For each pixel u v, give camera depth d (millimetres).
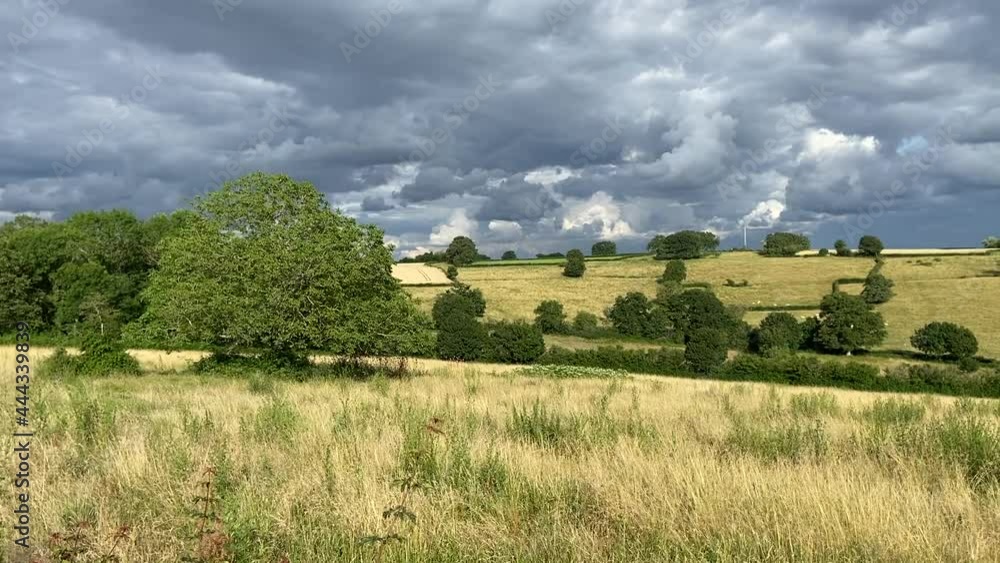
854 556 4887
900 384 48188
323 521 5680
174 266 28344
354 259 28469
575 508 6230
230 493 5754
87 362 23188
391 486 6414
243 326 25734
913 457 7801
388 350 28828
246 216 28156
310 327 26281
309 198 28984
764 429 9648
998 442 7930
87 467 7340
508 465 7129
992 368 58219
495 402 15039
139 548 5180
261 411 10172
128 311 57688
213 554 4750
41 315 55406
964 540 5133
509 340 60344
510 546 5262
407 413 9758
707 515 5641
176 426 9500
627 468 7102
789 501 5785
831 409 14570
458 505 6121
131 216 64250
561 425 9945
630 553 5066
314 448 8188
